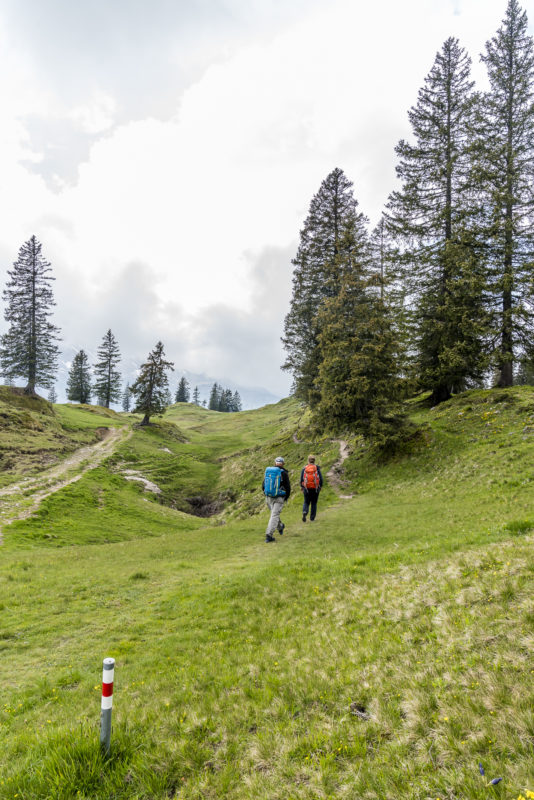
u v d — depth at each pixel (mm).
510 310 27547
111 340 104438
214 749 4426
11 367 64250
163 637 8797
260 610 9297
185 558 16672
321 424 26609
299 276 39406
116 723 5016
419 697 4340
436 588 7559
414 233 30781
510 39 29250
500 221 27562
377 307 25031
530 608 5484
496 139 28359
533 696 3785
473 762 3242
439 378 30688
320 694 5105
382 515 17562
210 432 93875
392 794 3137
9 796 3867
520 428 22000
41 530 27078
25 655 8727
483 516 13570
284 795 3467
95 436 65562
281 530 16766
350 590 9117
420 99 30766
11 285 63250
